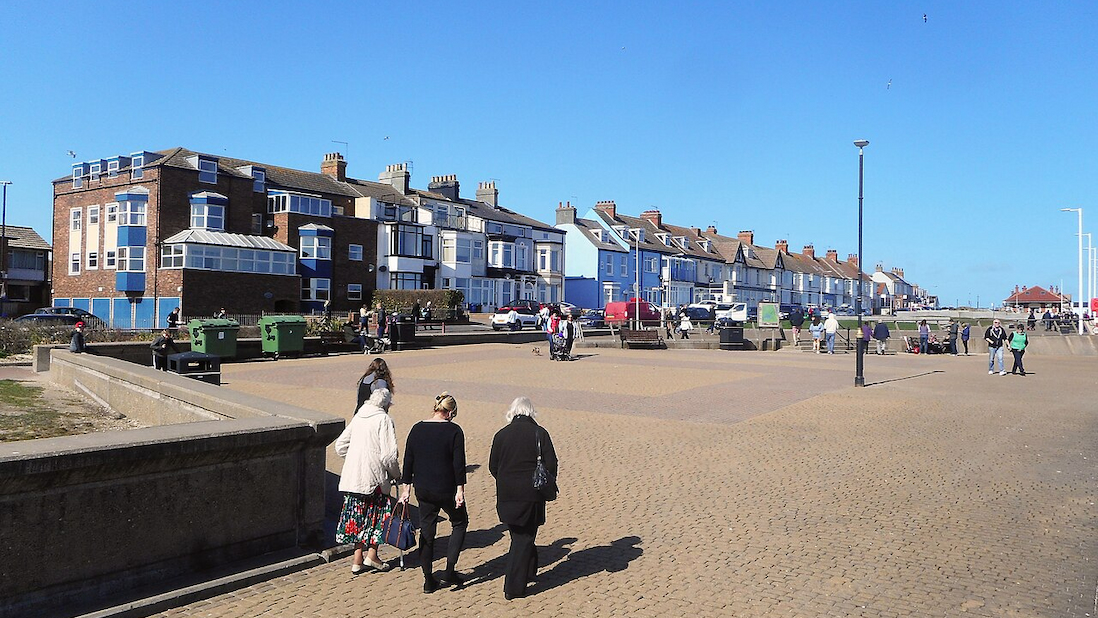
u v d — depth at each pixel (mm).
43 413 10883
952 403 17250
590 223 75500
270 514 6410
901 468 10516
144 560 5562
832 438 12703
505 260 63969
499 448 6066
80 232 49500
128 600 5312
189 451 5656
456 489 6059
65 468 4984
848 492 9203
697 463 10719
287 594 5793
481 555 6910
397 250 56094
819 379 22234
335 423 6730
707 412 15297
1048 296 118938
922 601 5828
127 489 5465
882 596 5922
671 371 23625
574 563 6676
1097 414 15898
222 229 47156
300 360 25859
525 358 27922
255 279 46250
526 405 6219
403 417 14016
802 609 5668
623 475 10000
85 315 41219
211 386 9203
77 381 13734
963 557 6852
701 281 84438
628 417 14555
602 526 7797
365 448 6215
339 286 53219
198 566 5898
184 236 44062
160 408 9602
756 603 5781
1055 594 5973
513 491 5922
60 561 5117
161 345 18312
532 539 5961
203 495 5930
